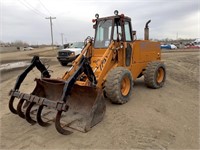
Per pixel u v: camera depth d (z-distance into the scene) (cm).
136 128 439
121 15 605
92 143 381
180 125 477
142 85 813
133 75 675
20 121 475
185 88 828
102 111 450
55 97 484
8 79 1095
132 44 651
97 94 439
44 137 403
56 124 374
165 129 446
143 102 602
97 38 640
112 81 521
